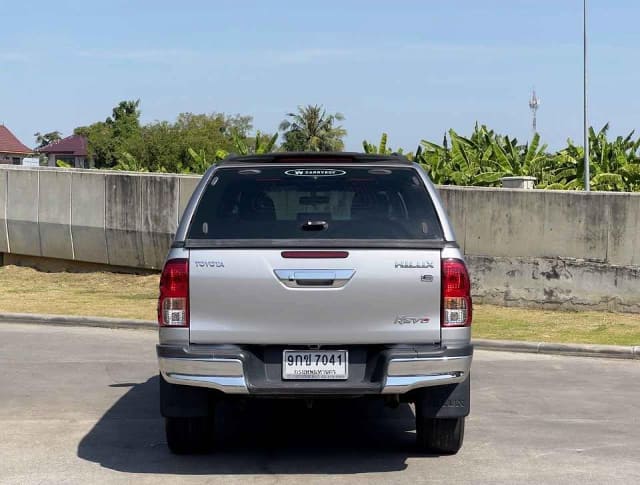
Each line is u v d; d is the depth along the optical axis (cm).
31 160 3588
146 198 1894
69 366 1081
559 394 948
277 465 657
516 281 1617
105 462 665
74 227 1973
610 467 657
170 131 7925
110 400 891
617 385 1007
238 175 655
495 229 1627
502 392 958
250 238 627
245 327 602
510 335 1341
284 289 601
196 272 604
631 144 2912
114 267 1973
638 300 1538
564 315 1541
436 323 605
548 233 1590
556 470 646
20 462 665
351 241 605
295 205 644
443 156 2603
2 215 2053
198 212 639
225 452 696
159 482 613
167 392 634
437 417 636
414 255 605
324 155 689
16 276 1984
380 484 608
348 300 600
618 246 1545
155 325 1412
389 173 659
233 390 599
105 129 10450
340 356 607
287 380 605
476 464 661
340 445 720
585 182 2494
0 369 1060
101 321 1438
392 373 595
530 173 2600
